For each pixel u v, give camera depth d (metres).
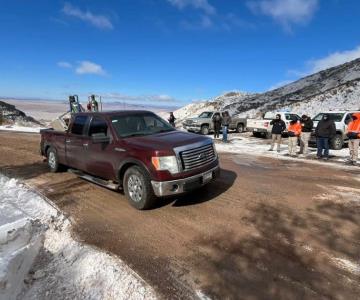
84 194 6.83
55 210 5.82
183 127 23.84
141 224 5.22
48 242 4.76
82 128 7.39
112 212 5.77
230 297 3.32
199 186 5.79
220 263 3.97
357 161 10.88
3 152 12.66
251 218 5.36
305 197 6.45
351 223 5.12
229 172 8.88
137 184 5.80
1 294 3.40
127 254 4.23
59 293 3.55
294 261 3.98
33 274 3.97
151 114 7.27
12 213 5.76
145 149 5.64
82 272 3.90
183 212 5.69
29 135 20.39
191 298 3.32
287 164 10.30
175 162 5.46
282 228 4.95
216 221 5.27
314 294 3.35
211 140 6.33
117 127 6.50
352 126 10.51
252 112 40.91
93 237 4.76
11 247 4.43
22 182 7.87
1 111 35.56
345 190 6.96
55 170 8.73
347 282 3.54
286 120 19.92
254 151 13.72
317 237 4.62
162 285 3.54
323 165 10.10
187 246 4.43
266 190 6.94
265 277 3.66
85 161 7.25
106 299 3.39
